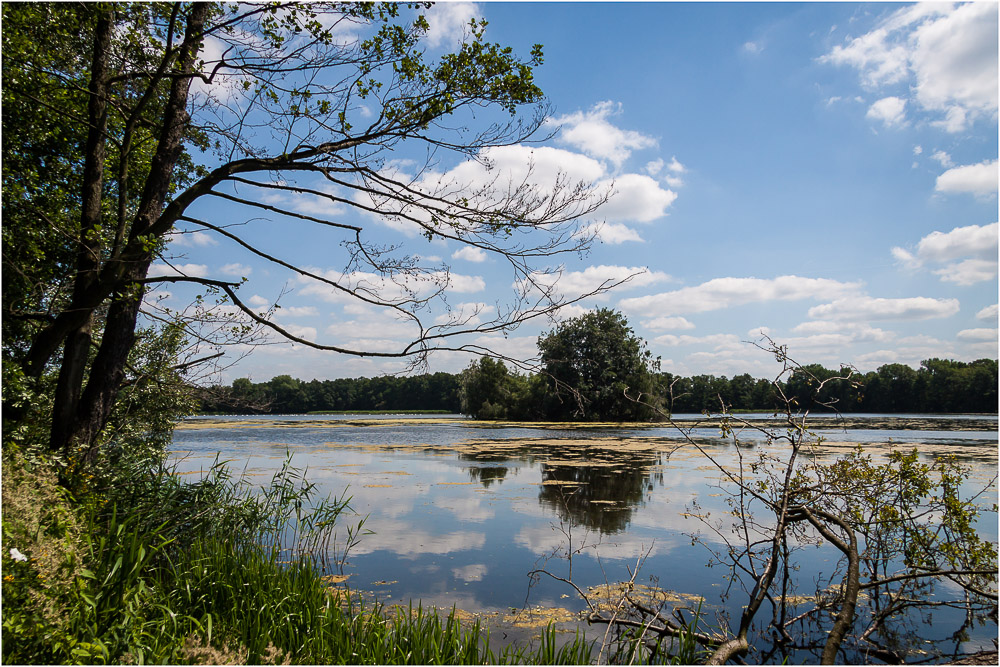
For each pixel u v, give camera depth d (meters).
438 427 40.94
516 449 23.89
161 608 4.24
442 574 7.29
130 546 4.71
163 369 7.92
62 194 8.00
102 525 5.53
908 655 5.28
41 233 7.35
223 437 30.78
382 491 13.36
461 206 6.57
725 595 6.66
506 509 11.39
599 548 8.59
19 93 7.04
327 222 6.65
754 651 5.28
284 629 4.70
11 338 7.09
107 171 9.03
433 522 10.21
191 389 8.27
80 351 6.86
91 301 6.44
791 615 6.17
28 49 7.26
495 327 5.99
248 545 6.75
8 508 3.68
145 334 9.39
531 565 7.67
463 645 4.55
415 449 23.89
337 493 13.01
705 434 32.34
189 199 6.64
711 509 11.34
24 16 6.84
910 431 31.70
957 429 33.56
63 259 8.23
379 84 6.84
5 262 6.23
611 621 4.86
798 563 7.92
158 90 8.45
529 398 48.09
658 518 10.58
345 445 25.62
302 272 6.40
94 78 7.31
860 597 6.57
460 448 24.27
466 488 13.82
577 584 6.98
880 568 7.42
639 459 20.03
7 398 5.88
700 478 15.37
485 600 6.41
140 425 8.97
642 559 7.86
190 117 7.93
